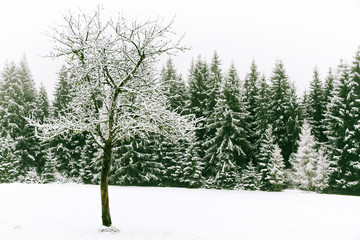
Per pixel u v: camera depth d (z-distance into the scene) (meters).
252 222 15.74
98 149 36.53
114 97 12.16
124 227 13.33
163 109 12.11
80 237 10.80
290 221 16.02
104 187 12.30
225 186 34.78
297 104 39.09
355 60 35.06
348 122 33.62
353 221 15.99
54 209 17.19
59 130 12.02
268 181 33.56
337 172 33.06
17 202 18.44
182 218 16.50
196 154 35.47
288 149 38.34
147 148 36.81
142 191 28.58
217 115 35.69
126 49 12.98
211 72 48.34
